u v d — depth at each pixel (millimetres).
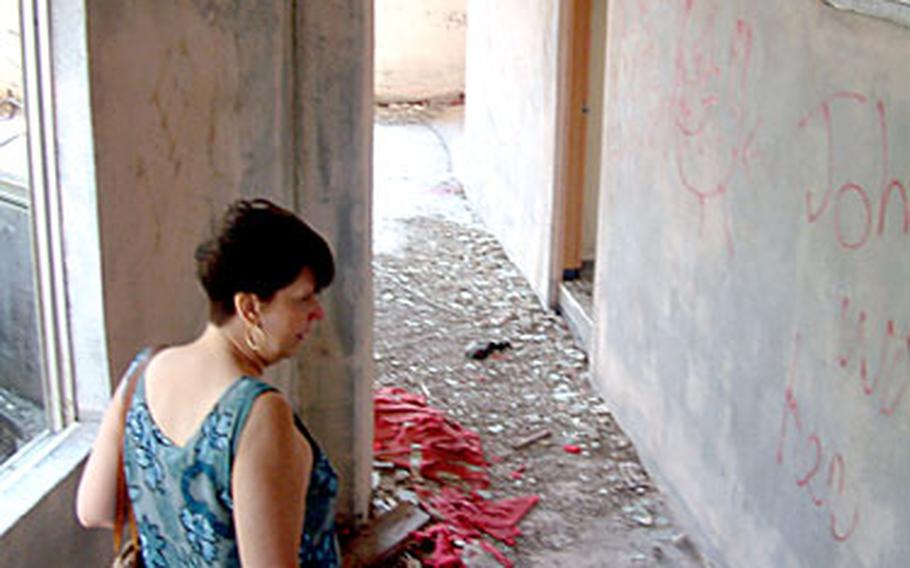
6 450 4035
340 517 5246
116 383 3863
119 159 3742
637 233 6168
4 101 3939
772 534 4566
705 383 5227
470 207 10844
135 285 3936
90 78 3529
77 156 3605
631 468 6188
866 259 3752
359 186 4875
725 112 4848
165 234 4102
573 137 8070
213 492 2391
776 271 4422
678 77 5410
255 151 4629
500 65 9609
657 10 5688
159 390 2512
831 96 3932
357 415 5141
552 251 8211
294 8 4676
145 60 3814
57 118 3584
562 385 7207
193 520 2447
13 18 3844
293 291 2469
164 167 4023
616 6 6402
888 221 3607
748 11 4574
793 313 4297
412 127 13797
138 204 3889
